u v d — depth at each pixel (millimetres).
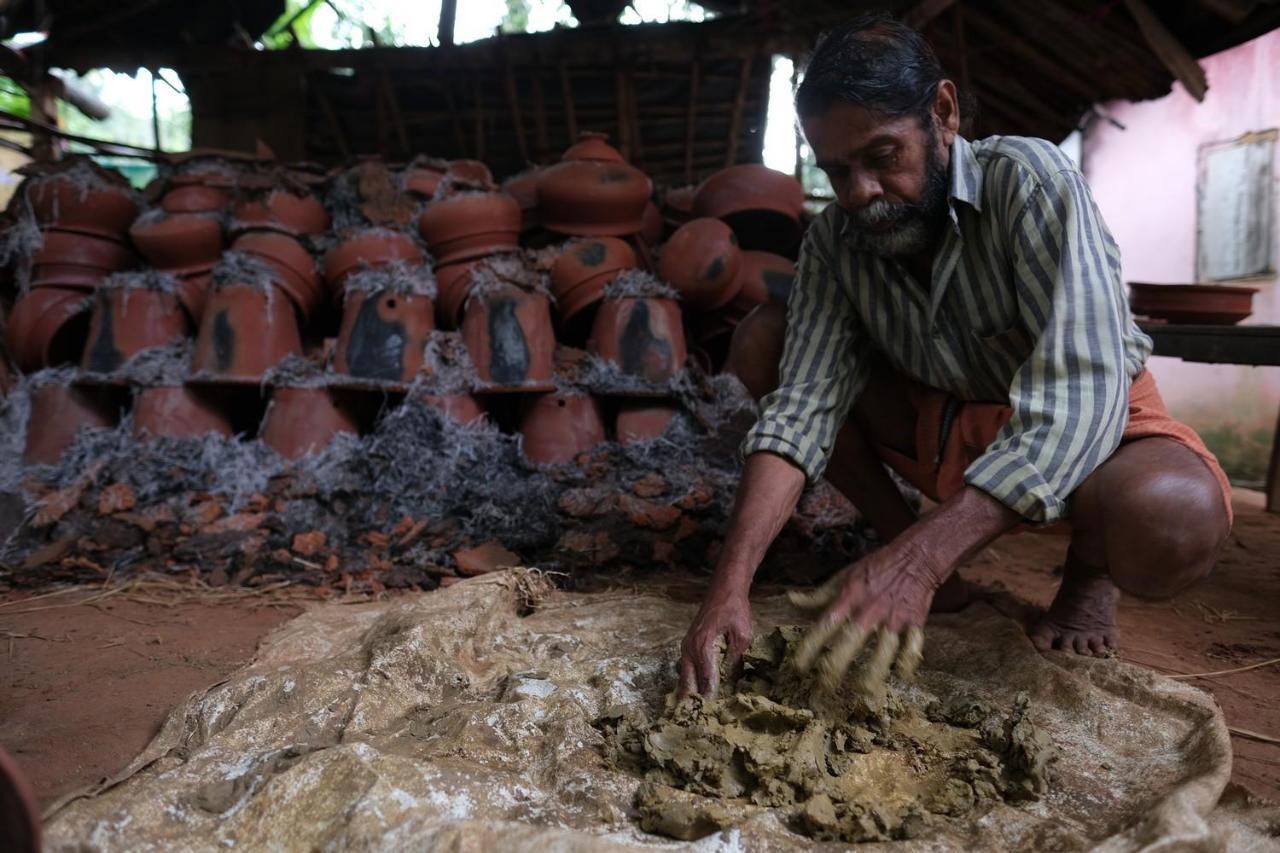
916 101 1969
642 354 3902
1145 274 8203
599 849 1341
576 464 3805
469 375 3836
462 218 3963
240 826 1494
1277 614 3180
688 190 4816
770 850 1480
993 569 3676
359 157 4340
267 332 3936
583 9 7477
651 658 2229
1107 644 2482
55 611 3002
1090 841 1521
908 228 2109
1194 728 1882
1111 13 6125
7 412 4047
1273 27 5621
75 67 7156
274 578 3305
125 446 3891
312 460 3779
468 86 7039
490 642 2375
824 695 1876
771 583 3217
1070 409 1920
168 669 2479
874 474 2793
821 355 2432
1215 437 7684
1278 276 6961
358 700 1985
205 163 4273
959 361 2350
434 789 1572
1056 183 2066
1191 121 7656
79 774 1872
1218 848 1398
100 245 4277
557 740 1830
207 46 6980
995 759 1738
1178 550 1959
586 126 7172
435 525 3523
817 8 6562
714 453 3816
